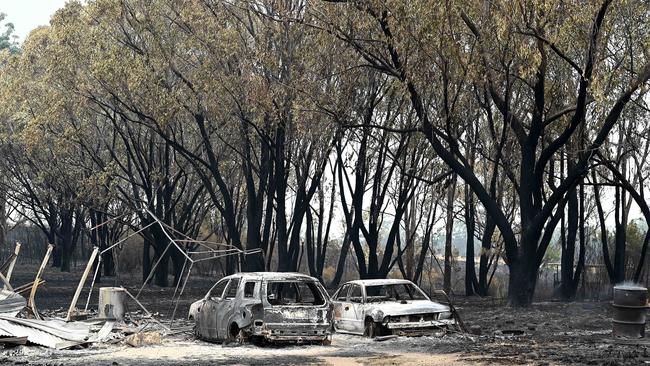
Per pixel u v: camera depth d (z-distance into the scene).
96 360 18.00
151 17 45.19
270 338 20.55
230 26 44.19
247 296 21.53
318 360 17.88
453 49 32.09
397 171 56.06
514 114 39.50
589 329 26.45
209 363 17.39
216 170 49.31
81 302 41.44
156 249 59.09
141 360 18.02
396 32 33.06
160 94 45.28
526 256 36.97
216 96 43.22
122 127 59.88
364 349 20.16
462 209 58.91
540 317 32.06
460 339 22.34
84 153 62.97
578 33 32.03
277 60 41.31
